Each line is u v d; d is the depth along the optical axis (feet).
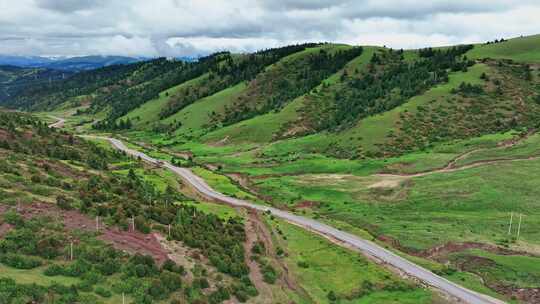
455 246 233.96
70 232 163.32
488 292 186.39
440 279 200.13
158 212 222.07
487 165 371.97
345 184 392.06
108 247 159.53
